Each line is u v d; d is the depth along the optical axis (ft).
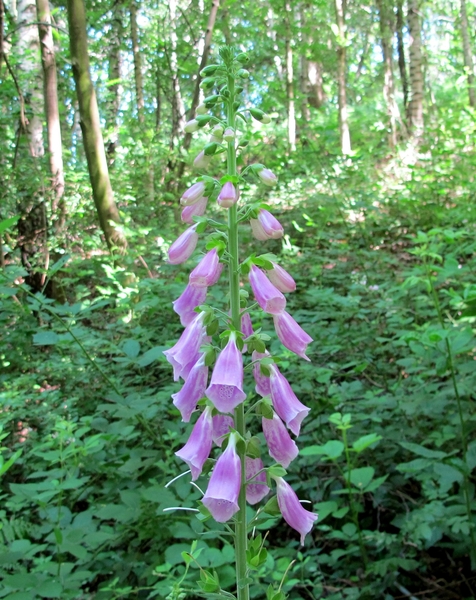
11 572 10.05
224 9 54.44
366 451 13.25
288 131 55.77
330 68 88.53
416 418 13.65
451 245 24.12
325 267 27.86
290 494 6.11
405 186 35.27
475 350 15.20
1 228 12.03
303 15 63.21
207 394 5.68
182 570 9.48
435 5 95.45
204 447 5.97
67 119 66.23
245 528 6.15
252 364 6.29
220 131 6.64
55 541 10.35
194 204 6.65
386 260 24.81
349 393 14.06
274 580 10.12
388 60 66.13
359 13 79.87
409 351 16.71
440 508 10.11
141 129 53.88
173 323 21.53
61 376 17.51
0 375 17.97
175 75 60.23
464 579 10.53
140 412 12.75
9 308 18.60
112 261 26.61
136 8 58.54
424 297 18.01
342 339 18.31
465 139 37.78
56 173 30.96
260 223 6.23
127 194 41.50
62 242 30.12
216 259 6.17
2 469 8.04
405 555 10.84
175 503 10.37
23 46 40.14
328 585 11.00
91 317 24.06
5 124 34.01
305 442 14.29
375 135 57.88
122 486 12.73
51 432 14.55
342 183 35.50
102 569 11.50
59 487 10.64
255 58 66.39
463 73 68.28
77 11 27.09
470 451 10.69
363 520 12.39
